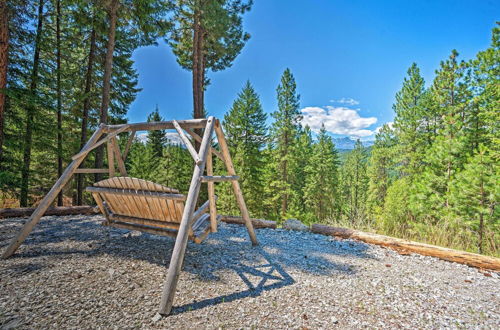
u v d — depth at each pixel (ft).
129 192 9.70
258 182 65.51
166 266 9.29
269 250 12.03
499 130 35.65
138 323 5.90
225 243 12.89
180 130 10.41
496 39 35.22
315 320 6.39
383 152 82.74
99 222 15.93
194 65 34.42
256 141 71.31
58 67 31.65
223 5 36.19
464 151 34.81
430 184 28.50
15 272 8.11
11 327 5.41
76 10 27.81
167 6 28.66
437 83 47.52
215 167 65.67
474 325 6.46
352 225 19.36
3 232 12.93
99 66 36.58
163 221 10.34
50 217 16.92
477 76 40.09
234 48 46.98
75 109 34.35
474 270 10.34
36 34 27.32
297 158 70.18
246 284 8.30
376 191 83.66
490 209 21.65
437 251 11.53
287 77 67.10
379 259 11.25
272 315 6.53
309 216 67.41
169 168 74.28
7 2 21.58
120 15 27.07
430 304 7.47
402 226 19.62
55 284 7.42
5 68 19.29
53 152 32.07
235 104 74.33
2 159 25.32
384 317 6.66
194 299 7.17
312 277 9.05
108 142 12.69
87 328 5.58
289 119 67.92
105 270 8.61
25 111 26.89
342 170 147.84
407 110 62.34
